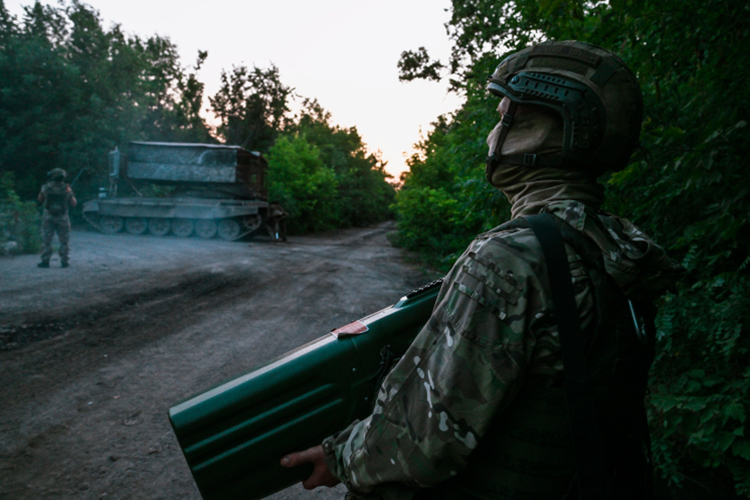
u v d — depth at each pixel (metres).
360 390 1.05
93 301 6.18
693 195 2.45
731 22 2.17
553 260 0.74
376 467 0.78
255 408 0.98
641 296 0.78
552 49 0.89
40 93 19.78
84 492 2.31
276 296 7.47
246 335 5.15
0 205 10.60
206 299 6.93
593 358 0.73
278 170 28.17
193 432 0.95
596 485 0.69
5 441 2.73
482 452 0.76
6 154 19.22
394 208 14.48
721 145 2.06
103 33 22.31
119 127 21.30
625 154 0.88
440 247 12.49
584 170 0.88
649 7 2.23
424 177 14.05
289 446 1.00
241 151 18.03
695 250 2.38
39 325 4.97
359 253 16.12
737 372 2.16
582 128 0.83
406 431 0.74
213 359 4.30
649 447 0.90
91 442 2.77
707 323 2.14
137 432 2.90
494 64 4.09
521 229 0.79
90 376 3.74
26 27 21.53
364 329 1.08
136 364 4.06
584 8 2.84
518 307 0.72
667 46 2.41
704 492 2.06
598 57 0.86
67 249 8.64
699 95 2.50
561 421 0.73
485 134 4.62
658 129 2.61
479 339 0.71
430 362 0.74
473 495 0.78
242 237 18.47
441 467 0.72
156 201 17.44
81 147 19.98
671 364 2.38
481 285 0.73
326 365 1.02
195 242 16.08
